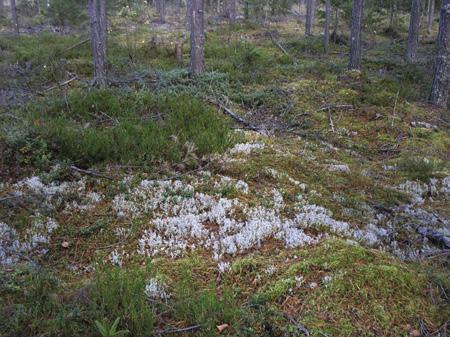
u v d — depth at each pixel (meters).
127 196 5.63
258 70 13.16
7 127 7.04
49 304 3.52
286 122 9.52
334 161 7.43
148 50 15.67
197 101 8.80
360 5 13.57
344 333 3.37
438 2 34.41
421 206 6.07
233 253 4.48
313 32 24.44
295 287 3.88
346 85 11.88
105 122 8.32
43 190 5.62
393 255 4.59
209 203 5.48
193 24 11.73
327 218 5.18
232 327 3.44
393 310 3.62
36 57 14.39
